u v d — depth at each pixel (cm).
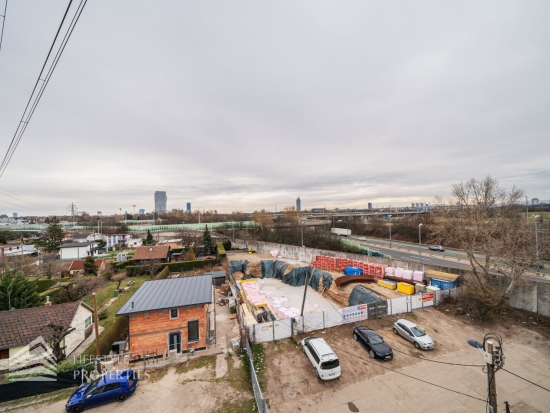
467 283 2622
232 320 2580
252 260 5116
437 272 3095
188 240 7225
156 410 1382
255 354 1877
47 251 7319
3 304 2464
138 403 1430
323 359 1606
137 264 5134
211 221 15325
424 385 1565
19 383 1514
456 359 1798
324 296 3559
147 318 1928
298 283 4125
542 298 2288
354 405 1423
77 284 3516
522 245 2550
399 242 7406
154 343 1934
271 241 7650
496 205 2998
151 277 4428
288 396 1495
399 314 2422
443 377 1627
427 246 6334
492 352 1012
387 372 1683
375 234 8881
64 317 2078
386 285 3197
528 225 2992
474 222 2842
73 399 1382
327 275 3788
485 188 2836
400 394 1498
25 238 10325
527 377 1612
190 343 1977
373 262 4059
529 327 2156
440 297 2605
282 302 3278
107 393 1420
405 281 3183
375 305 2362
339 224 10556
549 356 1800
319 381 1612
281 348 1947
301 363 1777
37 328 1948
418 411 1380
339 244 6444
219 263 5300
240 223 10662
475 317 2305
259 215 9781
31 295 2606
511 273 2472
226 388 1544
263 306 3000
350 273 3894
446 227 3241
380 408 1401
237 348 1972
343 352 1888
